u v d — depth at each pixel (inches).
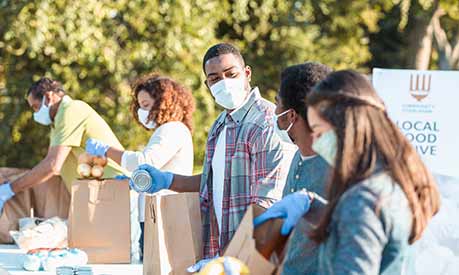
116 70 522.3
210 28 553.3
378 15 673.6
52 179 288.8
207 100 541.3
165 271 194.9
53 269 224.8
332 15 645.3
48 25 500.1
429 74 196.5
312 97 120.8
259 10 588.7
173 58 535.8
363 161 115.6
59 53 508.4
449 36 783.7
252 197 191.2
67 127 277.3
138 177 214.8
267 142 191.0
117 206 242.4
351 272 111.0
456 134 196.5
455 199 194.5
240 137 197.0
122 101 523.2
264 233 143.6
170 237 197.0
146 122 252.2
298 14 615.8
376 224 112.0
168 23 533.6
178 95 248.7
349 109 116.9
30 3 498.9
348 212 113.1
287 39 606.5
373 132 116.6
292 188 154.4
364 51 661.9
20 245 258.1
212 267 139.4
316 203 139.3
